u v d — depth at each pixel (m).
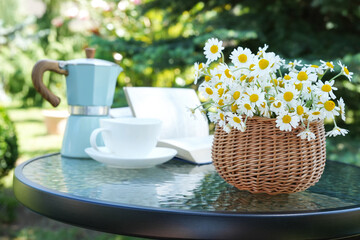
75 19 3.01
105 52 2.61
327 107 0.60
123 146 0.76
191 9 2.58
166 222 0.52
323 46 2.30
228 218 0.52
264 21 2.38
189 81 2.63
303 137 0.59
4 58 5.55
